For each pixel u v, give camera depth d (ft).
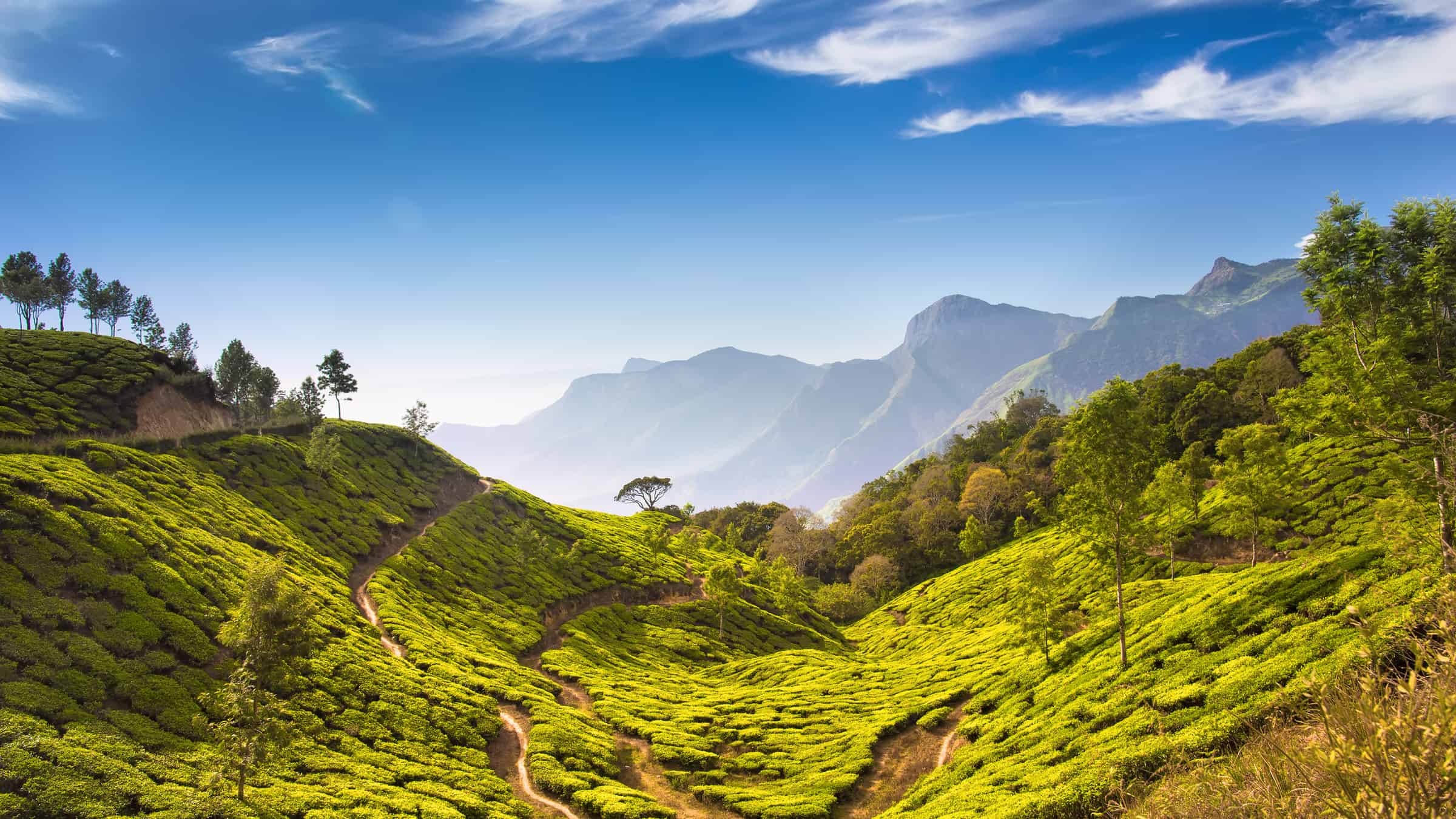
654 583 359.46
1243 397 390.83
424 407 422.41
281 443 320.91
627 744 182.60
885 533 471.62
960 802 118.52
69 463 194.18
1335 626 111.34
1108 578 269.03
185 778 111.04
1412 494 112.37
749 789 158.40
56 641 127.95
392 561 269.64
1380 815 28.96
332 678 160.25
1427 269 117.80
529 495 434.30
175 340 418.31
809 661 281.95
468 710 170.30
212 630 152.35
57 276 370.32
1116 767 101.09
